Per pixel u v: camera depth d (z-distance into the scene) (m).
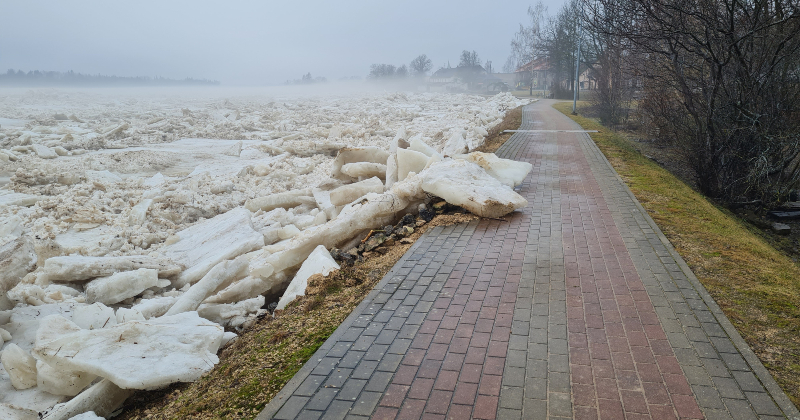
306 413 3.55
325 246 7.52
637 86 23.84
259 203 11.62
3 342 4.88
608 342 4.39
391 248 7.45
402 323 4.89
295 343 4.66
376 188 10.28
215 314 5.92
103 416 4.11
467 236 7.66
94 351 4.28
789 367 3.94
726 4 11.12
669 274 5.89
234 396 3.87
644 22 13.45
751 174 12.08
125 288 6.36
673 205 9.30
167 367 4.30
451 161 9.68
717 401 3.54
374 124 28.20
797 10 10.76
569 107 47.34
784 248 10.42
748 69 11.88
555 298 5.34
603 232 7.63
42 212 11.11
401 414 3.51
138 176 16.27
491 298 5.40
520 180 10.63
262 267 6.89
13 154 17.44
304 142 21.41
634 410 3.47
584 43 53.78
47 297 5.83
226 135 27.22
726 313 4.88
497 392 3.72
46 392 4.38
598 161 14.51
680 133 15.27
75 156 19.62
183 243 9.05
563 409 3.51
